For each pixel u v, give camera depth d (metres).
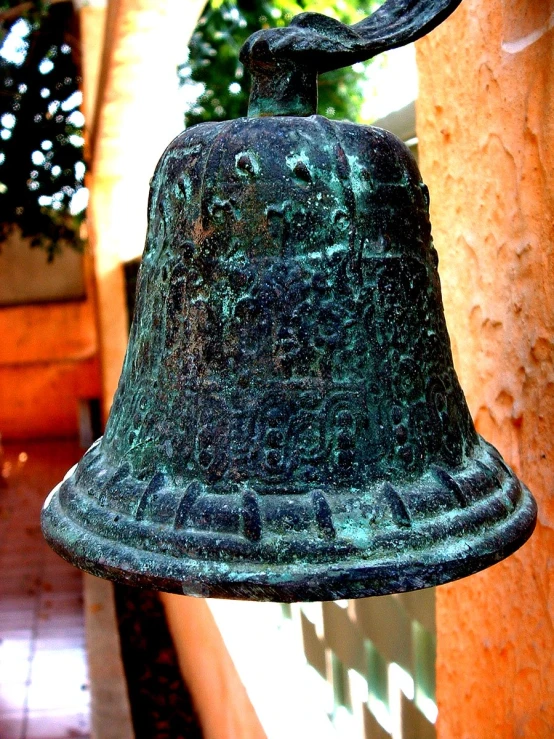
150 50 1.00
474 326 0.50
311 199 0.34
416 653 0.71
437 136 0.52
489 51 0.46
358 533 0.32
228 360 0.34
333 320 0.34
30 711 1.41
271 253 0.34
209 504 0.33
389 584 0.31
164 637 1.70
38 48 2.11
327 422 0.33
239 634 1.04
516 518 0.35
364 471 0.33
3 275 3.53
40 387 3.55
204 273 0.35
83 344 3.60
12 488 2.80
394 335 0.35
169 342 0.36
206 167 0.35
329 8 1.64
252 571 0.31
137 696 1.46
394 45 0.36
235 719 0.99
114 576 0.33
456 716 0.54
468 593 0.51
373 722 0.82
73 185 2.42
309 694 0.93
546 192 0.43
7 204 2.44
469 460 0.36
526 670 0.46
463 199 0.50
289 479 0.33
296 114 0.36
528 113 0.43
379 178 0.35
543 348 0.44
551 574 0.44
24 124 2.27
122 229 1.77
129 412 0.37
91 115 1.70
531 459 0.45
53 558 2.14
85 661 1.58
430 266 0.37
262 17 1.74
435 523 0.33
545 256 0.43
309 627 0.99
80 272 3.60
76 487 0.37
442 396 0.36
